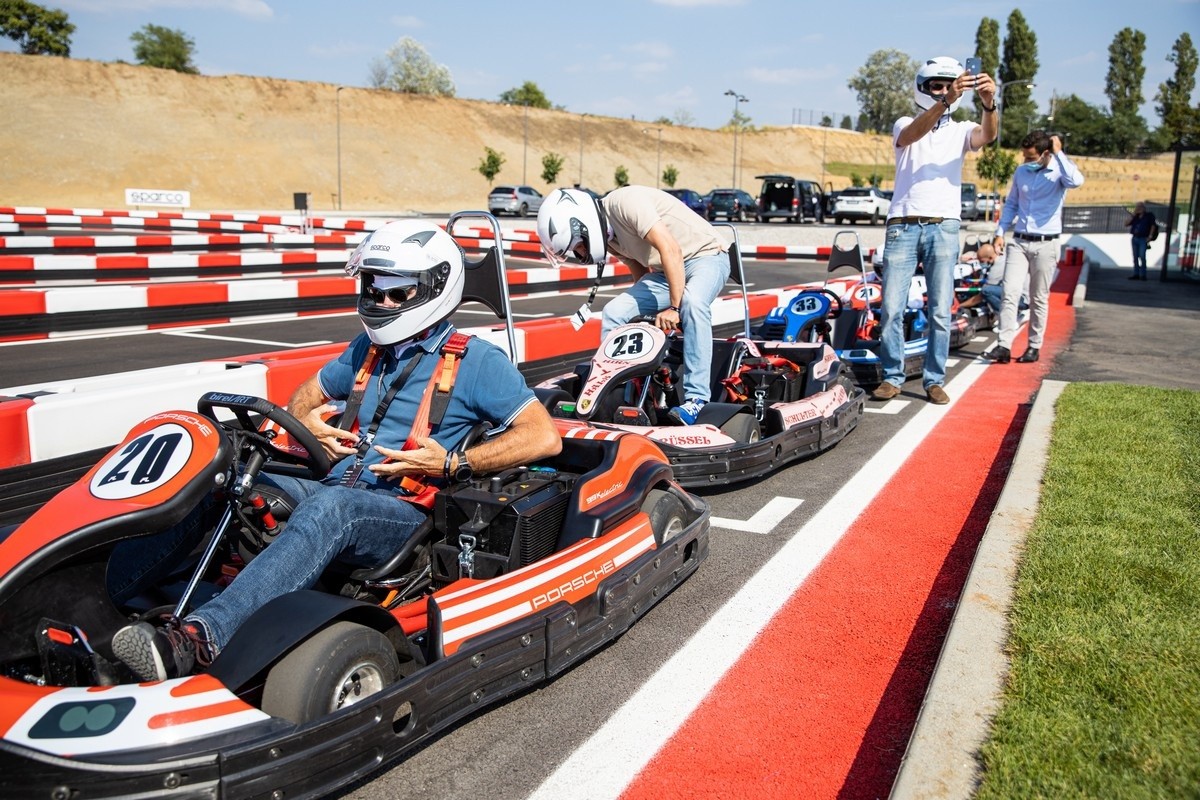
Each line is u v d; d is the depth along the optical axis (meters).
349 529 2.66
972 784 2.15
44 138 45.25
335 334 9.20
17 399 4.01
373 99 61.81
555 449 3.10
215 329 9.47
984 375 8.15
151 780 1.94
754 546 4.18
